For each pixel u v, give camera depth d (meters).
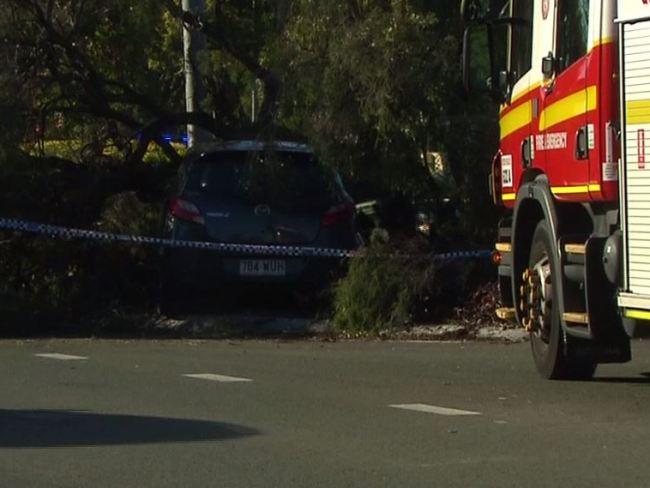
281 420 10.82
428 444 9.85
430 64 16.80
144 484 8.61
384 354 15.06
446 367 13.98
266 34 20.61
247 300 18.27
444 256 17.44
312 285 17.34
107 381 12.88
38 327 17.81
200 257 17.16
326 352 15.27
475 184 17.80
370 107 16.91
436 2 17.45
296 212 17.41
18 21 19.19
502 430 10.39
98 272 18.80
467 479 8.73
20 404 11.57
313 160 17.67
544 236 12.40
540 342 13.09
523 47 13.13
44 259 18.81
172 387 12.51
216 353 15.12
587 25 11.06
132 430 10.38
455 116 17.39
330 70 17.00
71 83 20.12
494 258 15.02
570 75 11.42
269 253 17.19
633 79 10.35
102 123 21.09
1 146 18.67
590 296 11.08
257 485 8.59
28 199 19.03
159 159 21.52
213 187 17.44
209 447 9.73
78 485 8.59
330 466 9.12
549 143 12.05
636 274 10.41
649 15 10.15
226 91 22.50
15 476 8.84
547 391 12.36
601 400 11.85
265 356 14.85
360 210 19.16
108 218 19.45
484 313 17.14
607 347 12.48
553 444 9.84
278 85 18.94
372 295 17.12
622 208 10.53
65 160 19.97
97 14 20.08
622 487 8.51
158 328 17.67
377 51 16.73
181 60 23.23
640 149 10.32
